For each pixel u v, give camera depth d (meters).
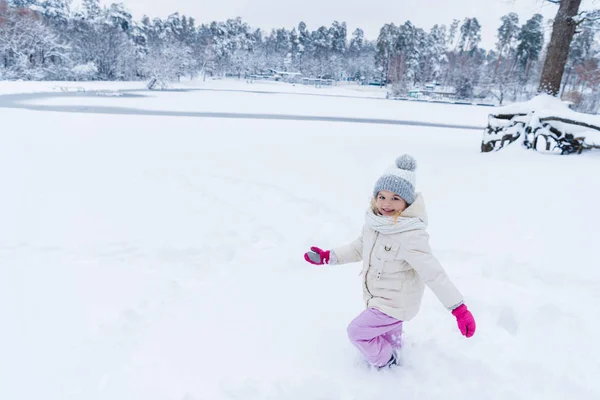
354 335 2.18
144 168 7.39
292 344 2.59
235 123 16.52
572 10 9.61
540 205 5.23
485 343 2.63
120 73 65.44
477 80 74.50
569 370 2.40
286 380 2.25
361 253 2.36
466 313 1.96
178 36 106.62
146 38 89.81
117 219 4.84
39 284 3.35
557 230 4.41
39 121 13.98
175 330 2.72
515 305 3.05
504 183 6.30
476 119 27.58
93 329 2.76
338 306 3.07
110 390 2.18
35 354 2.48
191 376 2.29
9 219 4.76
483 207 5.22
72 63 59.72
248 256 3.96
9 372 2.32
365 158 8.69
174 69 61.88
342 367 2.38
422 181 6.57
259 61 101.75
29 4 78.44
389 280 2.12
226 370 2.35
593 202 5.30
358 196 5.82
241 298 3.16
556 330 2.76
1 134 10.86
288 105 31.69
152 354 2.48
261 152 9.26
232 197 5.78
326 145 10.80
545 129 8.59
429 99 67.56
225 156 8.67
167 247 4.03
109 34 65.62
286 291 3.28
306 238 4.33
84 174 6.90
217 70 94.19
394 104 43.09
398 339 2.38
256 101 34.81
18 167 7.27
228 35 109.31
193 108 24.73
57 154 8.56
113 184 6.31
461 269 3.67
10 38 53.03
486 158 8.51
